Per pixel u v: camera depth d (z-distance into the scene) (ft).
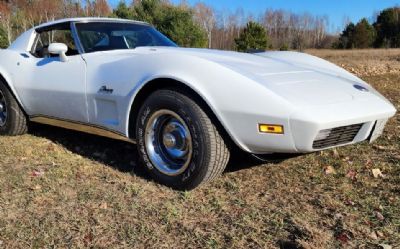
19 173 11.44
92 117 11.89
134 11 65.51
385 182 10.57
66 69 12.51
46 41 14.39
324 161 12.14
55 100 12.89
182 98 9.75
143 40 13.84
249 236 8.00
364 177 10.93
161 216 8.83
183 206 9.32
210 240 7.88
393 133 14.90
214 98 9.32
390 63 47.83
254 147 9.45
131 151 13.43
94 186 10.52
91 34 13.21
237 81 9.21
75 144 14.48
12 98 15.05
